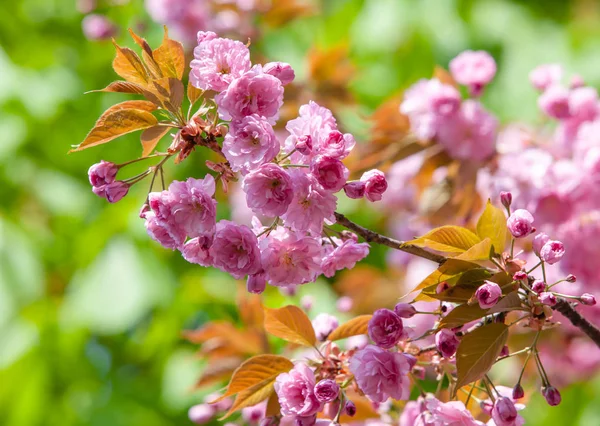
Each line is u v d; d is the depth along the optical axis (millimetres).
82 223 3152
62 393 2961
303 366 1965
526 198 2328
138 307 2875
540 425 3166
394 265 2721
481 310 1933
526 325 1989
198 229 1916
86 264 2996
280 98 1930
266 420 2000
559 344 2381
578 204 2326
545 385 1959
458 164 2367
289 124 1938
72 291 2971
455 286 1950
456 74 2334
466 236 1968
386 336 1942
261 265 1938
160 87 1947
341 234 1976
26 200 3160
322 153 1922
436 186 2371
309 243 1940
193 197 1914
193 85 1968
